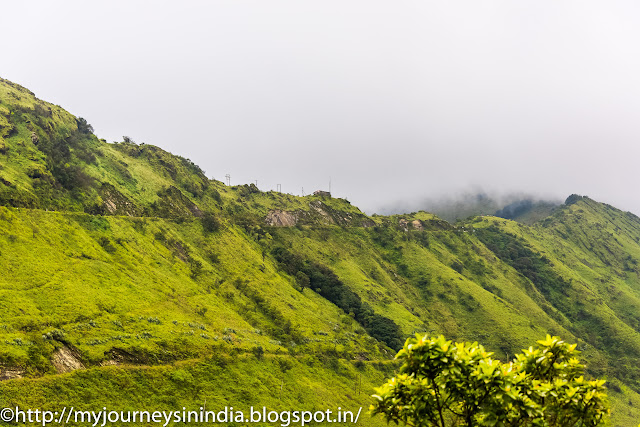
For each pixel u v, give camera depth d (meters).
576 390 18.89
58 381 77.81
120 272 119.12
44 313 91.69
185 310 120.94
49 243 113.31
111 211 152.88
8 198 118.25
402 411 20.16
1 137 140.75
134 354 93.44
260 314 146.62
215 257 164.62
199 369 99.38
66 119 182.75
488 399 18.48
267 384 107.81
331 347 143.62
